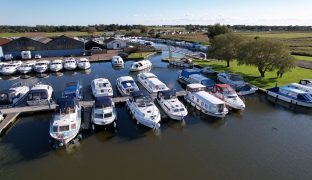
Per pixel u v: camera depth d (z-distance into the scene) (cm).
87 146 2434
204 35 16725
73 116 2648
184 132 2742
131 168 2100
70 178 1978
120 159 2227
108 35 14975
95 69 5919
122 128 2797
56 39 7181
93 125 2688
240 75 4481
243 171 2077
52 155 2292
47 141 2525
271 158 2264
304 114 3219
